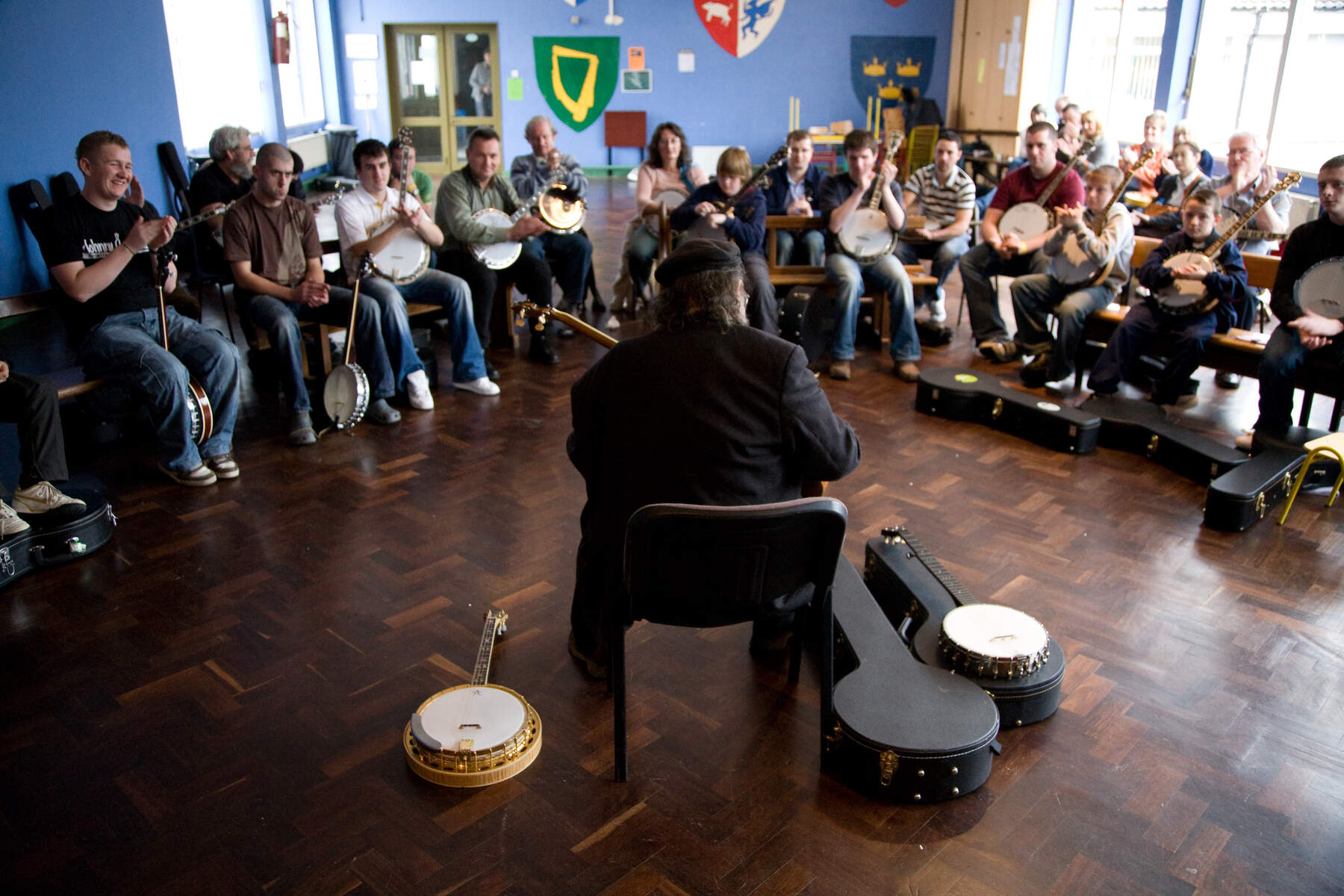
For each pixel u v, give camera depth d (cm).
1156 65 912
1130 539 306
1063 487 346
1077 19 1037
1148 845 186
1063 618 262
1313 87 716
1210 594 274
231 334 504
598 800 197
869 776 196
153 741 213
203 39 883
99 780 201
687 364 186
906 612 251
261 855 182
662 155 558
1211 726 220
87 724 219
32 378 290
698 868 180
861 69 1230
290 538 305
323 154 1152
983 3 1134
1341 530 313
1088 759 210
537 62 1227
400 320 408
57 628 256
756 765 208
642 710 225
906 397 445
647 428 188
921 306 554
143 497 334
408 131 434
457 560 292
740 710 226
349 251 422
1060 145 725
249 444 383
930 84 1236
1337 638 254
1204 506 324
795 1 1208
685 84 1237
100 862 180
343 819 191
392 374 407
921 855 184
